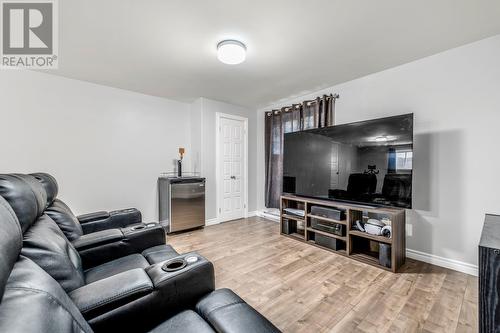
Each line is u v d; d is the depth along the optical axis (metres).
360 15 1.73
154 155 3.79
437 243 2.35
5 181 0.88
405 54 2.35
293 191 3.33
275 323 1.52
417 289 1.90
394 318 1.56
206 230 3.65
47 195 1.54
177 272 1.02
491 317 1.07
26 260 0.66
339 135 2.77
